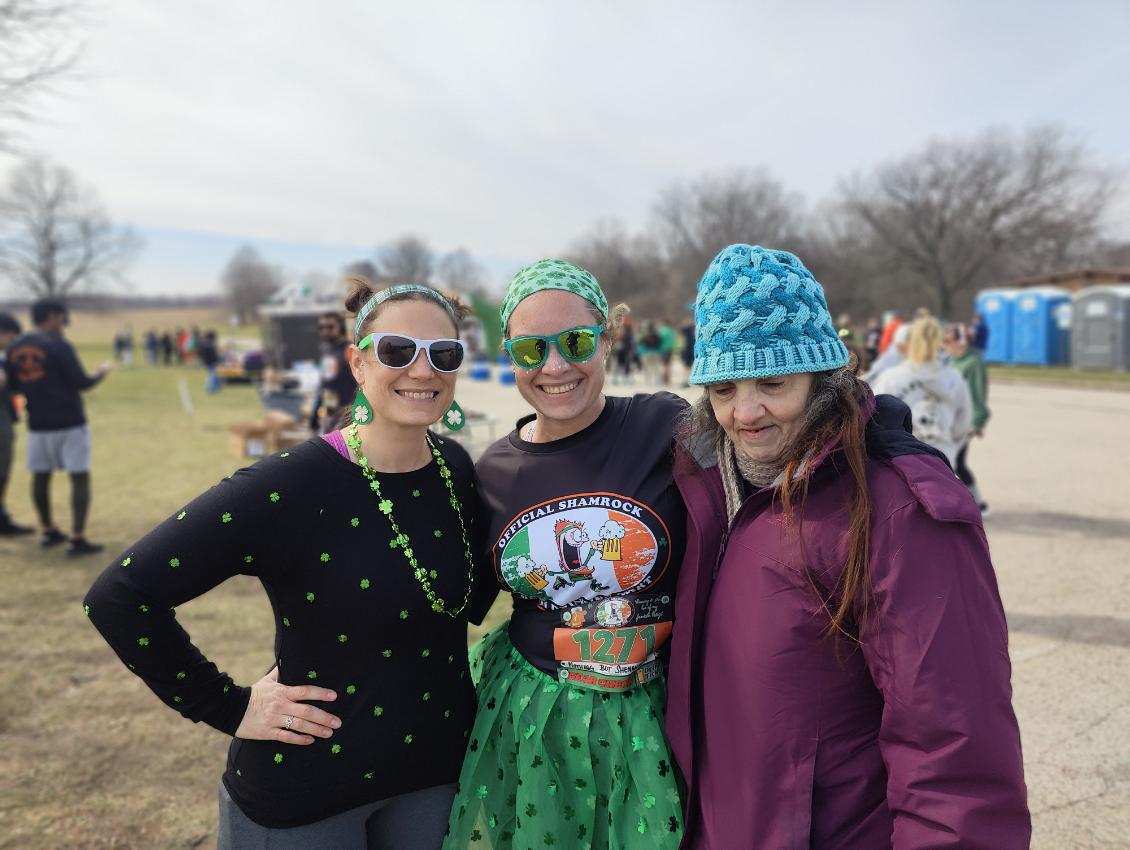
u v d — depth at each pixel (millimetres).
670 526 1615
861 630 1177
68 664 3691
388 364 1418
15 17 5805
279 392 12141
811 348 1245
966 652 1085
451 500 1570
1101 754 2748
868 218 41375
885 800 1225
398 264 74250
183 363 39188
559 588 1626
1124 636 3723
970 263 40000
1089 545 5223
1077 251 41562
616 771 1552
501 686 1679
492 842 1635
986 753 1053
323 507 1416
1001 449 9133
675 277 61250
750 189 58219
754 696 1266
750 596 1290
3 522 6066
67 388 5430
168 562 1321
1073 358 22203
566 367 1594
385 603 1432
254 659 3723
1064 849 2270
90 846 2365
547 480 1648
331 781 1427
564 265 1681
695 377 1328
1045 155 38000
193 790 2678
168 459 9734
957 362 5938
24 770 2785
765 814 1256
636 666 1603
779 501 1289
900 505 1149
